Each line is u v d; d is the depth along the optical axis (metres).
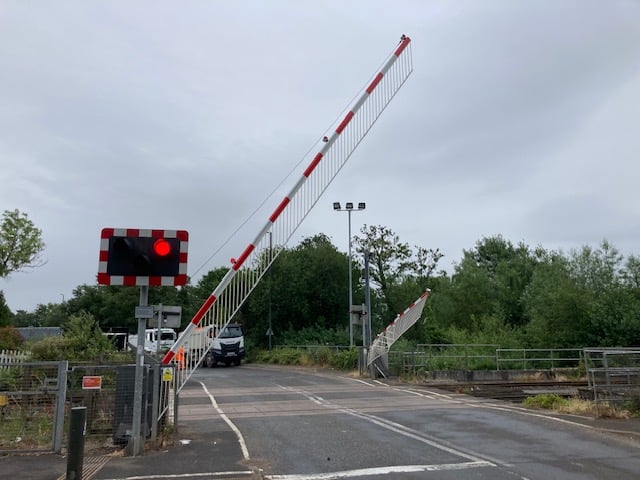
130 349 18.58
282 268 48.16
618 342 27.55
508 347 30.11
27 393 9.47
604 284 31.47
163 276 8.45
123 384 9.70
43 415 10.24
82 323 17.97
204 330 10.97
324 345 38.66
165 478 7.35
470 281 44.97
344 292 48.31
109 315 61.03
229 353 40.81
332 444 9.77
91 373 10.46
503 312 40.16
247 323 50.03
